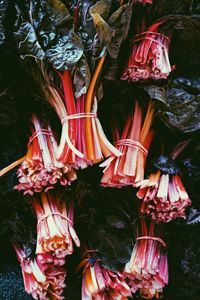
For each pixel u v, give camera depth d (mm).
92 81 894
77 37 869
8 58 925
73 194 989
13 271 1053
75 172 940
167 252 1021
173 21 919
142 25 917
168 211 935
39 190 916
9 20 892
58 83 905
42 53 871
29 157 915
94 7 857
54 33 884
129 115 969
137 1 885
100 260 1005
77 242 944
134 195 997
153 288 990
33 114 956
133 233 1006
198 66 969
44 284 960
